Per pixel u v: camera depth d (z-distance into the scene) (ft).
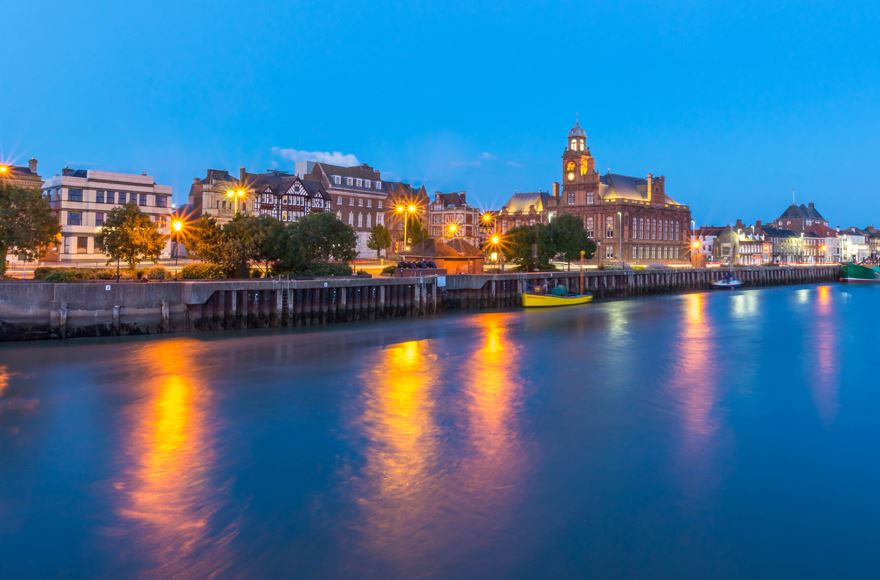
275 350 142.10
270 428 82.58
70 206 266.98
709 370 122.93
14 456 71.92
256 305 176.96
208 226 201.98
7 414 88.48
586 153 537.24
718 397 100.83
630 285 345.31
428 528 55.31
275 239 205.57
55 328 149.28
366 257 416.05
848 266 511.40
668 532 54.95
